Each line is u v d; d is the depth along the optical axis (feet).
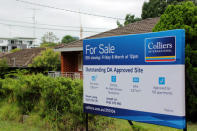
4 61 59.11
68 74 58.29
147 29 53.36
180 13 28.89
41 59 83.97
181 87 15.61
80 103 23.22
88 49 21.18
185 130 15.72
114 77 19.34
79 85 23.90
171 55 16.02
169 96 16.15
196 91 16.07
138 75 17.79
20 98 28.45
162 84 16.48
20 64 98.78
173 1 87.61
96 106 20.67
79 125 23.65
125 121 24.94
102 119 23.50
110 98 19.65
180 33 15.57
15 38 293.02
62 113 24.27
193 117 28.86
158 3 92.12
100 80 20.34
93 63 20.84
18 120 28.09
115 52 19.22
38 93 26.91
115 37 19.19
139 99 17.75
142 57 17.54
